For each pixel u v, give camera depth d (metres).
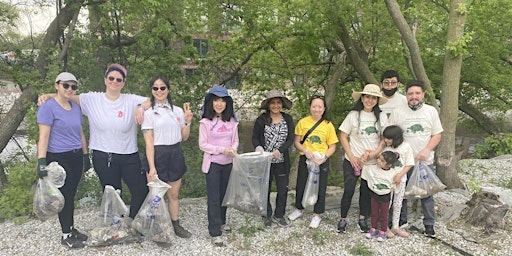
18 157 7.99
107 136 3.55
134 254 3.69
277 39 8.54
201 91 8.19
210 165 3.85
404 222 4.30
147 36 6.72
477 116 12.73
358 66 8.56
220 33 8.23
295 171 7.45
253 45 8.90
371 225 4.07
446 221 4.52
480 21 9.34
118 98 3.60
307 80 10.52
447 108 5.55
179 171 3.80
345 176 4.11
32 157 6.80
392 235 4.09
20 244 3.89
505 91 11.93
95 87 6.94
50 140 3.41
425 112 3.88
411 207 4.81
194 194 6.91
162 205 3.73
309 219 4.55
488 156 10.65
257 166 3.99
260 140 4.09
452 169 5.66
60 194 3.41
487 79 11.02
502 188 6.09
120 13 6.59
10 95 8.97
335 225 4.41
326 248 3.91
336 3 7.28
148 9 6.02
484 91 12.52
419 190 3.94
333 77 9.47
